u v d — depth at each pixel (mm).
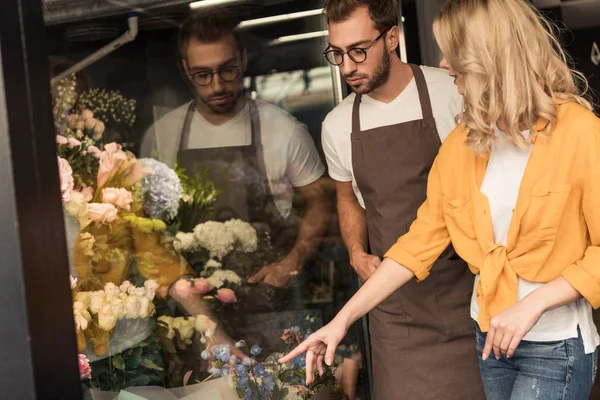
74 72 2201
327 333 2104
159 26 2516
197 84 2660
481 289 2039
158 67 2504
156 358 2318
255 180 2801
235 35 2732
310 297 2873
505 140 1960
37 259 1374
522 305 1858
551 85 1938
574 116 1913
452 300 2734
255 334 2682
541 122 1929
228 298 2564
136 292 2232
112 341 2207
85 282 2143
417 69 2736
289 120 2918
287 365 2650
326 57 2713
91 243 2131
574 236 1941
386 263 2236
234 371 2486
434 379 2738
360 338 3037
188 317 2430
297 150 2926
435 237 2232
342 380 2939
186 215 2547
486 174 2049
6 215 1346
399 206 2750
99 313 2133
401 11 3207
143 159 2408
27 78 1380
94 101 2266
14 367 1356
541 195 1924
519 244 1986
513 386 2117
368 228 2881
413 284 2736
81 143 2188
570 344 1969
